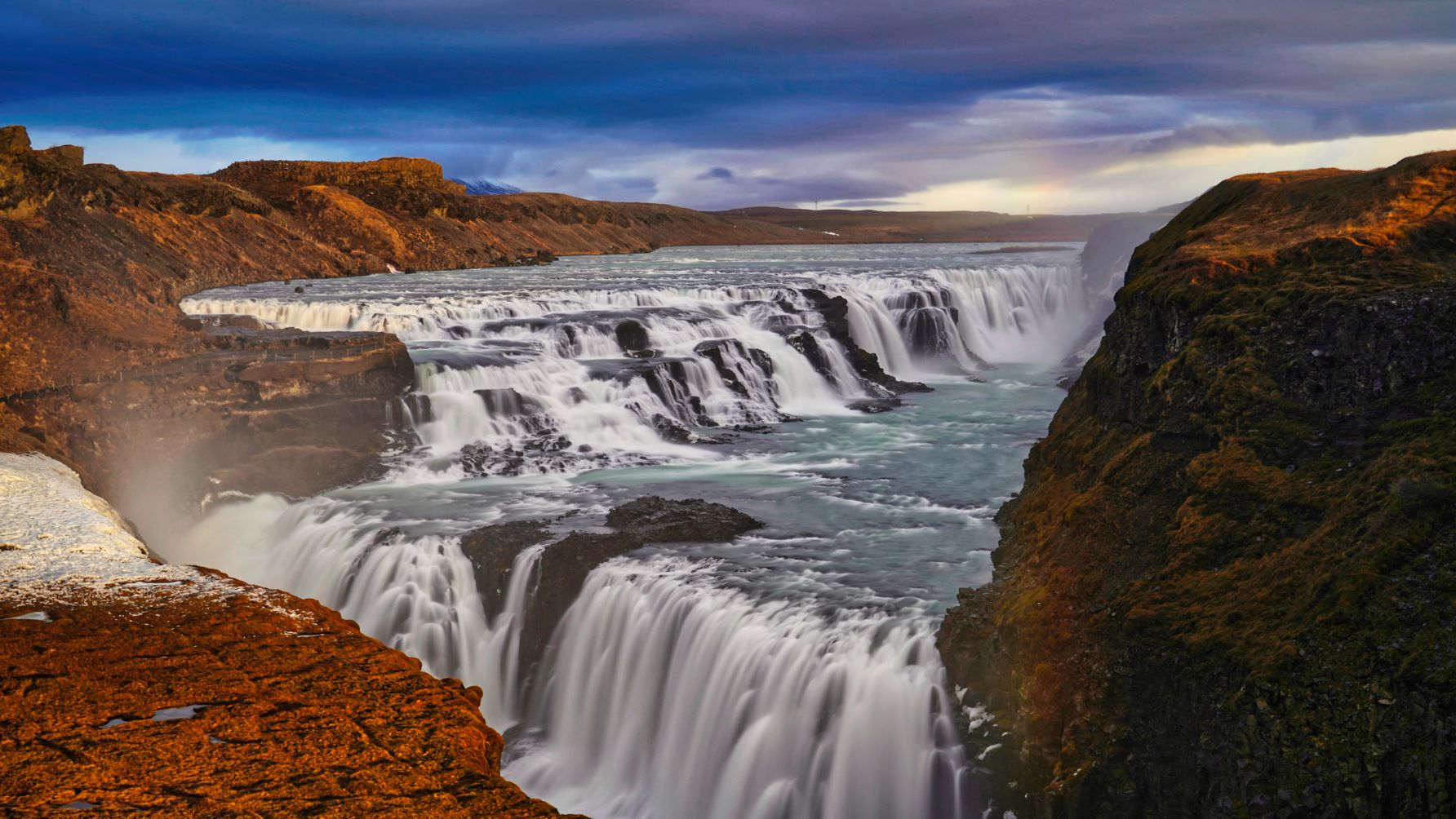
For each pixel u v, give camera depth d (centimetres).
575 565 2348
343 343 3522
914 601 2066
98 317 3531
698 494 2989
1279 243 2280
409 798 724
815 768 1866
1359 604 1423
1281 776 1362
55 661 943
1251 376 1894
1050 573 1847
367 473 3234
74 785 730
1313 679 1391
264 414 3275
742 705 1977
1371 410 1770
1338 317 1875
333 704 870
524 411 3709
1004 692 1720
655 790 2061
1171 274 2258
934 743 1781
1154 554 1766
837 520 2678
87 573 1238
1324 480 1681
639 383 3988
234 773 754
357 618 2544
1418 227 2145
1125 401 2195
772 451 3578
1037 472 2486
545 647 2319
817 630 1989
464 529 2666
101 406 3103
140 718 835
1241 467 1769
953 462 3356
